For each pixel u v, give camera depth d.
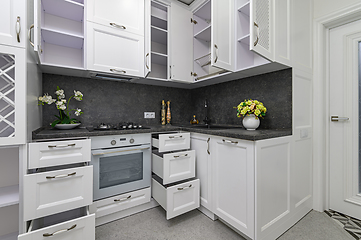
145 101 2.44
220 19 1.59
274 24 1.41
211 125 2.41
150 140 1.84
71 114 1.92
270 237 1.35
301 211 1.68
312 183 1.83
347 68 1.70
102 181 1.58
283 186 1.48
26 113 1.12
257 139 1.24
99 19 1.70
